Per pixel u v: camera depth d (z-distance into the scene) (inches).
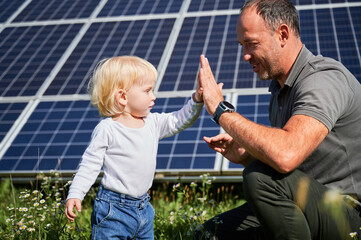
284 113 143.4
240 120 127.6
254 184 123.8
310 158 135.0
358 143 132.0
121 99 135.9
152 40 321.4
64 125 264.2
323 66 133.3
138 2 373.7
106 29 344.5
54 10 385.1
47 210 170.6
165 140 248.7
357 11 314.8
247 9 139.8
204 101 135.3
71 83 295.1
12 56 332.2
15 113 279.9
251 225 151.1
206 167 225.1
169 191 251.3
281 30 137.9
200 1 362.3
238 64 286.7
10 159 247.3
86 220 198.8
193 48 306.8
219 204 209.3
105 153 136.3
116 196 135.3
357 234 128.0
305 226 122.3
